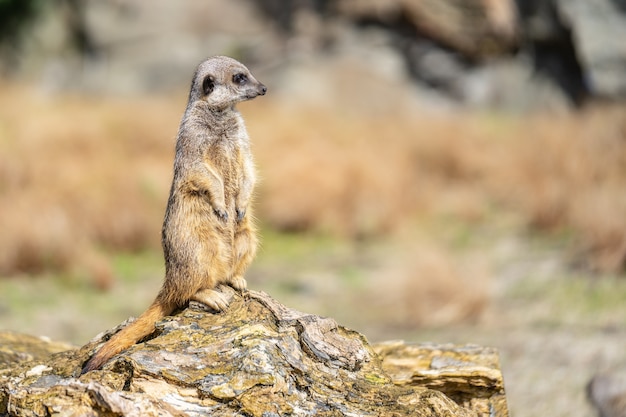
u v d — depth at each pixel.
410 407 13.52
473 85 71.69
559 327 27.14
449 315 28.94
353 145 52.44
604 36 61.12
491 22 70.50
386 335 27.69
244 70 17.05
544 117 59.56
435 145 53.34
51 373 14.73
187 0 85.56
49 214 38.41
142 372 13.45
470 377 15.68
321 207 43.53
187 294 15.70
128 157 52.00
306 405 13.21
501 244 38.00
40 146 51.44
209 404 13.02
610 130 45.78
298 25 79.00
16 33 87.06
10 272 35.06
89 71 84.88
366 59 73.44
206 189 15.80
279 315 15.29
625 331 26.25
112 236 39.72
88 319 29.47
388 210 42.69
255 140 52.88
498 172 48.31
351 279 34.53
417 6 72.06
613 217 34.16
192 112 16.62
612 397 21.81
